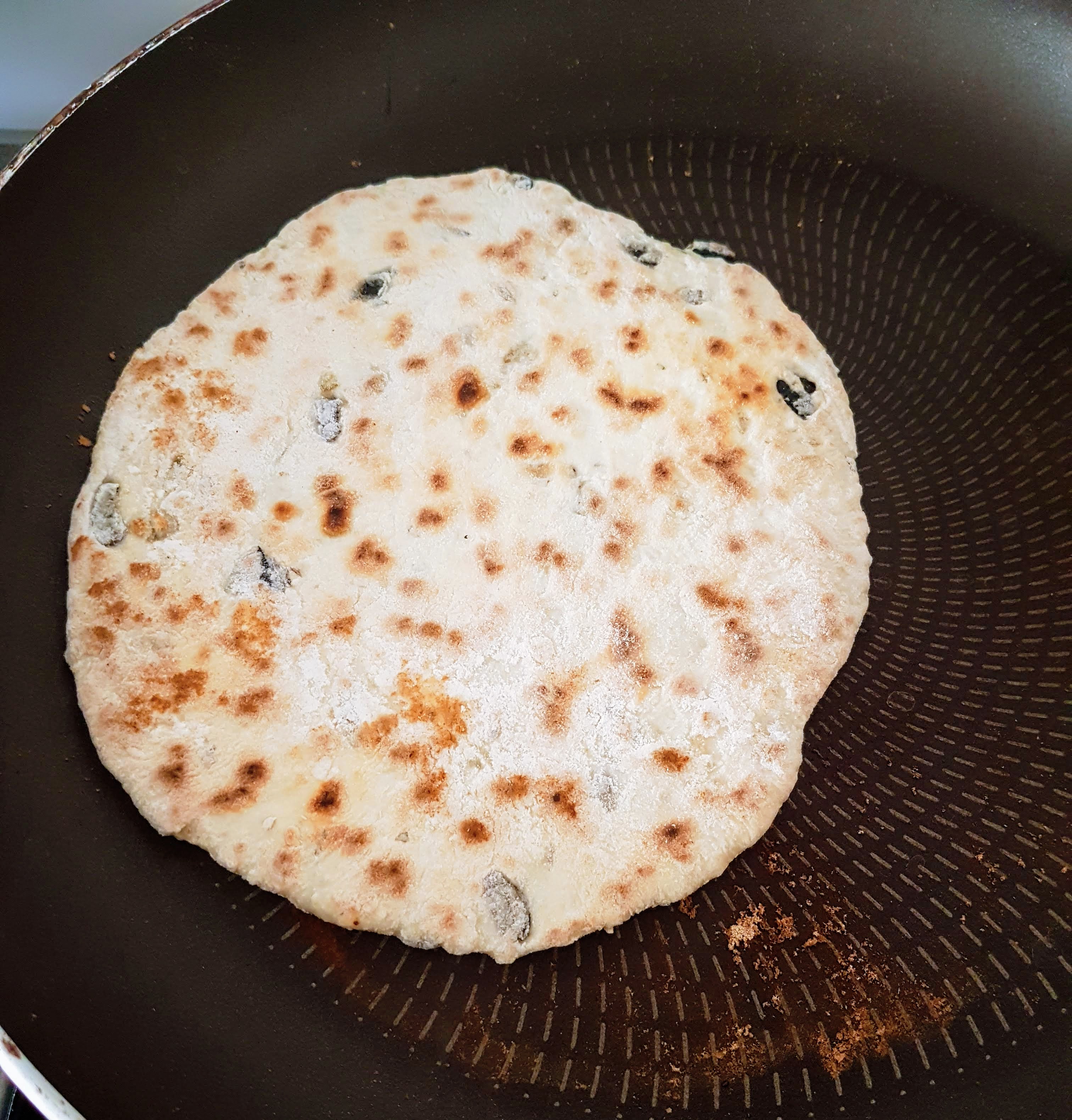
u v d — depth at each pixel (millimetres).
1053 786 221
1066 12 276
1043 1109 195
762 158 280
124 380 237
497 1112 192
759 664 226
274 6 264
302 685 218
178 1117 186
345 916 204
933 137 281
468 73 278
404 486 234
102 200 250
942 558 240
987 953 207
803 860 216
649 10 282
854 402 255
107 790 210
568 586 228
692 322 254
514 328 249
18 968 191
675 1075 197
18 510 227
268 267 252
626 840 212
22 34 276
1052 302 265
